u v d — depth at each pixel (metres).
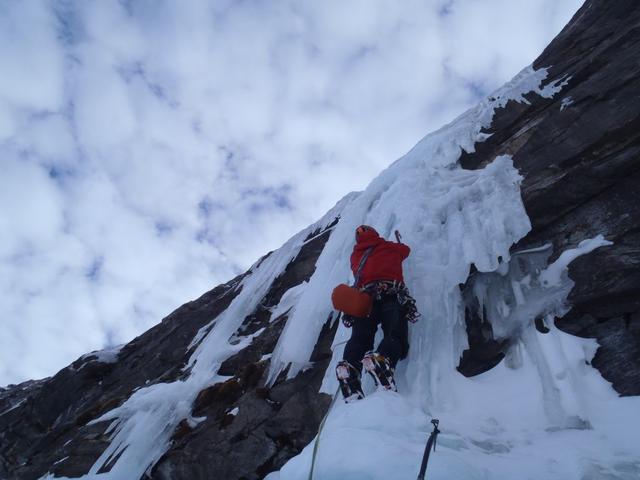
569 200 3.59
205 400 4.64
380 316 3.31
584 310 3.19
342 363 3.07
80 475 4.63
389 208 4.35
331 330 4.30
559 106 4.07
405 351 3.21
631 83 3.58
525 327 3.35
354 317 3.38
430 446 2.14
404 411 2.58
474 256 3.51
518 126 4.39
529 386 3.02
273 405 3.94
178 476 3.99
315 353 4.20
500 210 3.70
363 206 4.79
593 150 3.53
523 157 4.02
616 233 3.27
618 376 2.81
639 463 2.27
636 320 2.94
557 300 3.30
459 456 2.21
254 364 4.61
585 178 3.53
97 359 7.57
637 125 3.36
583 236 3.45
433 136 4.97
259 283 6.27
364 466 2.10
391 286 3.29
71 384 7.39
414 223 3.98
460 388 3.17
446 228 3.91
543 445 2.53
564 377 2.89
